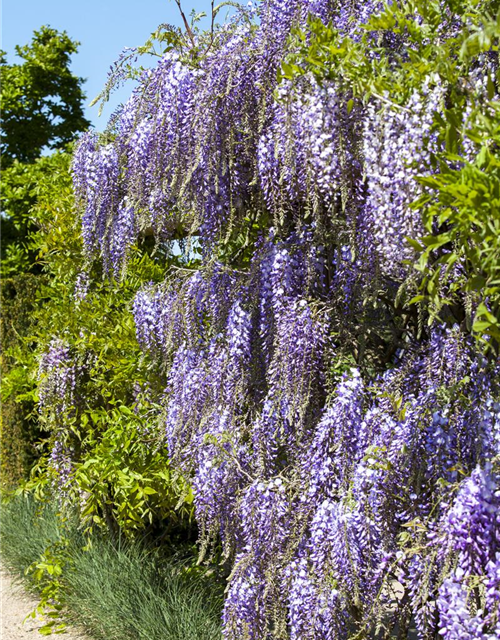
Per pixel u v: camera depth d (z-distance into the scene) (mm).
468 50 1433
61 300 5277
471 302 1985
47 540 4504
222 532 2938
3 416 6203
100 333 4570
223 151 2836
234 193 2934
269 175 2635
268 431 2752
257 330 2926
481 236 1496
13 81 11781
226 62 2793
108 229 3809
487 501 1866
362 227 2375
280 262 2699
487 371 2139
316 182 2375
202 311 3209
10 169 10297
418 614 2020
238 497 2814
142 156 3256
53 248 5281
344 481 2387
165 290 3490
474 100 1820
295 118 2391
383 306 2809
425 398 2162
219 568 3912
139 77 3307
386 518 2209
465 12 1952
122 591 3730
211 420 3004
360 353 2602
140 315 3600
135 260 4398
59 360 4645
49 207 5445
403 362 2480
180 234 4113
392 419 2258
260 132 2740
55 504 5020
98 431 4703
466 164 1485
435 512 2133
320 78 2238
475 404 2088
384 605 2199
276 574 2570
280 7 2674
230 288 3041
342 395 2416
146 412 4113
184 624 3346
